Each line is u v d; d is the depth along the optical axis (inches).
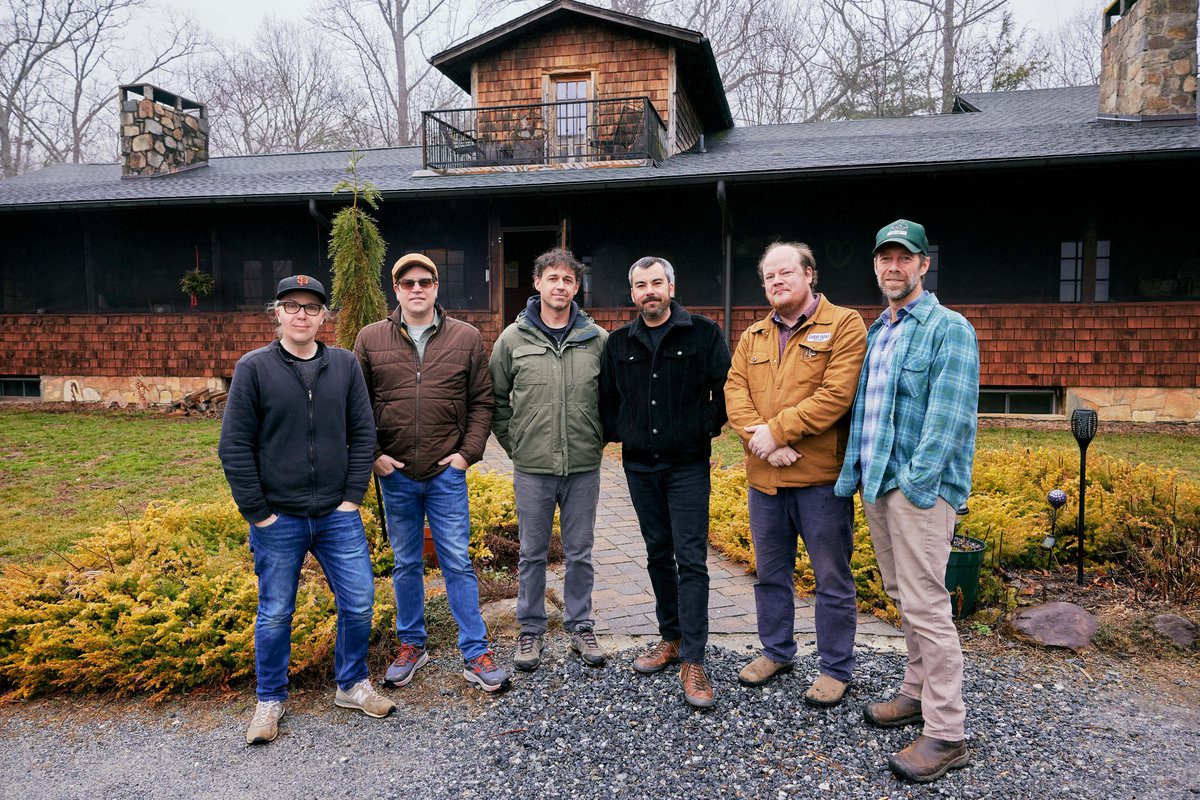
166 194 467.8
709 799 92.5
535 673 127.8
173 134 583.5
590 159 500.1
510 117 547.5
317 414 110.6
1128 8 453.4
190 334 491.5
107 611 130.7
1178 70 424.5
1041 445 317.1
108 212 521.3
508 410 134.1
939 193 434.6
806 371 111.5
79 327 503.8
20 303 538.9
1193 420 378.3
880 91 1130.7
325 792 97.8
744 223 469.7
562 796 94.0
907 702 108.7
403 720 115.5
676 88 537.6
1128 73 446.0
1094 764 100.0
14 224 535.8
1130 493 192.9
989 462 232.2
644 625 146.9
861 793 93.6
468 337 128.7
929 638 99.3
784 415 109.9
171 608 130.3
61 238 534.0
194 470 295.7
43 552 195.9
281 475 108.5
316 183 481.1
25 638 130.5
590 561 133.1
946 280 436.1
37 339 508.1
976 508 175.0
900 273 102.9
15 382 521.7
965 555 142.8
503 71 551.5
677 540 118.8
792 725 108.7
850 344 109.0
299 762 105.3
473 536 186.9
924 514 99.6
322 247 506.3
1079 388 391.5
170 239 522.3
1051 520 185.3
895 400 102.6
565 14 530.3
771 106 1203.9
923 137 468.1
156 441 359.3
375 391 124.9
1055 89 644.1
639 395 120.3
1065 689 121.4
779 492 117.2
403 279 122.7
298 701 123.2
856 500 185.0
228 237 516.4
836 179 385.4
